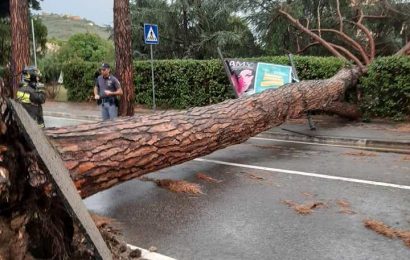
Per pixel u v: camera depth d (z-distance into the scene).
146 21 23.27
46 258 2.22
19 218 2.15
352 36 18.55
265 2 19.70
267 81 10.27
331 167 6.85
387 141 8.59
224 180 6.15
